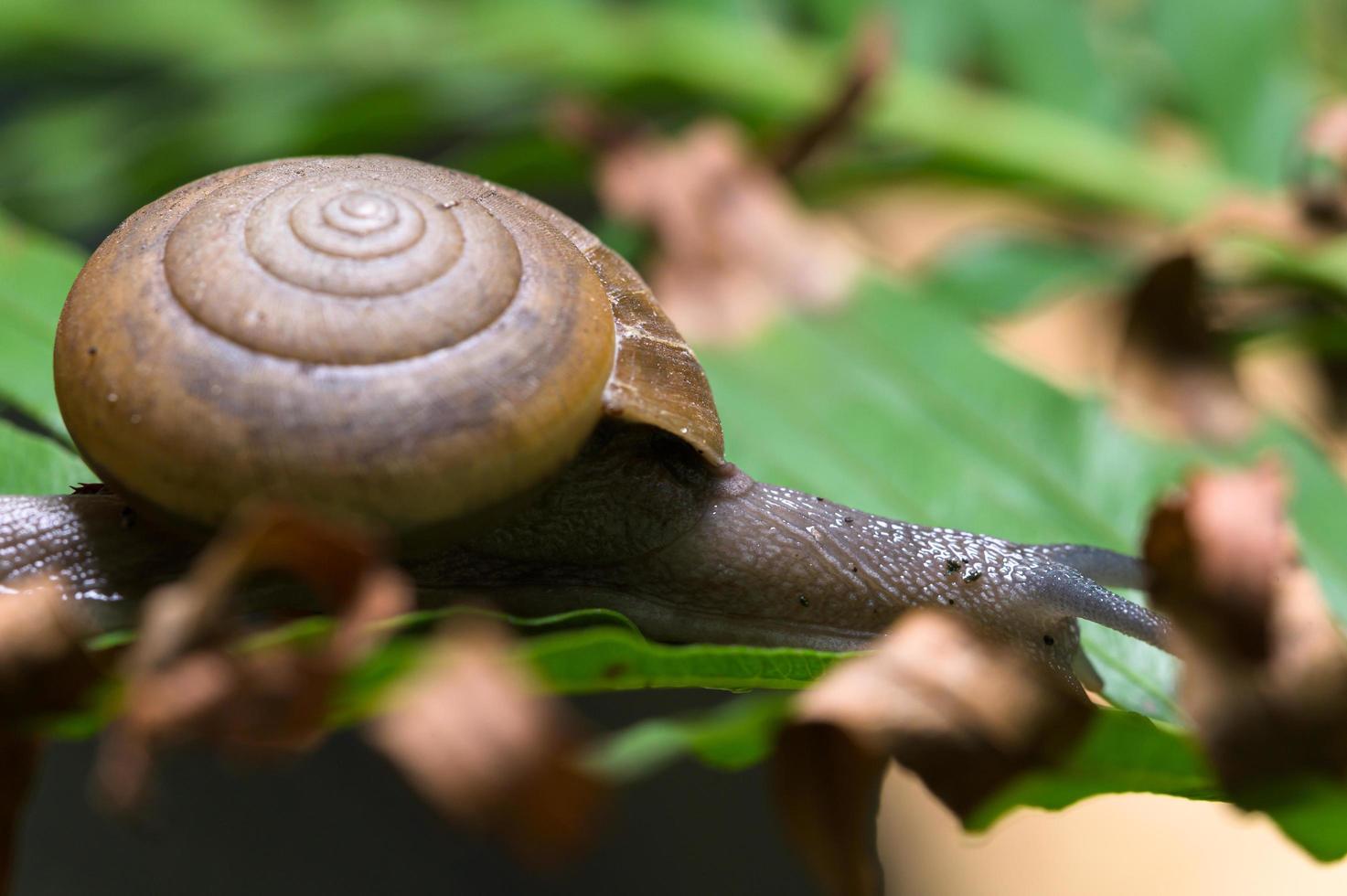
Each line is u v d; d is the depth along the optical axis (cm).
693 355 16
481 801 14
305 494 15
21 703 14
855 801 14
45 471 16
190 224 15
